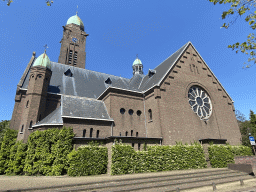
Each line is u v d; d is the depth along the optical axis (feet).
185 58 98.07
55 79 100.37
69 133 58.65
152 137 73.26
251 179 47.14
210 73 105.81
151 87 82.33
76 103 77.77
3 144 72.59
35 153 57.52
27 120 76.28
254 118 100.37
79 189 33.17
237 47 27.99
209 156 68.49
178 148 63.36
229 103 104.17
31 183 38.60
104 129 73.51
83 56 155.33
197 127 83.10
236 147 76.13
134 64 150.30
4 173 68.33
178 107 81.76
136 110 85.66
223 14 25.05
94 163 51.98
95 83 113.39
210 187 38.04
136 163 53.52
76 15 176.35
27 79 94.22
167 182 40.75
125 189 33.88
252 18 24.49
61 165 53.47
